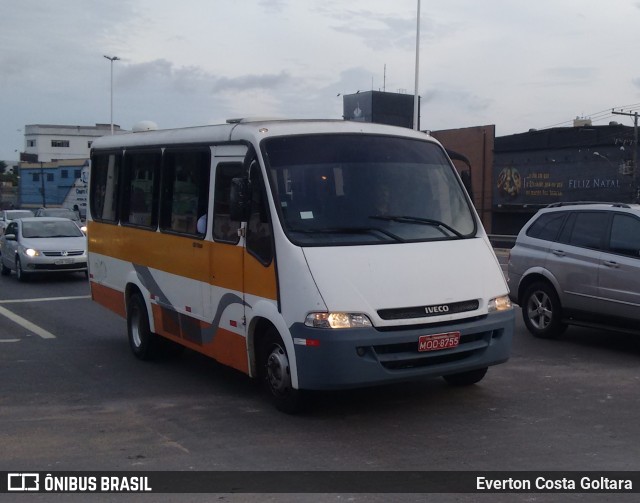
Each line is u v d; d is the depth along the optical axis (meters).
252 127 7.80
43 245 20.02
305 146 7.71
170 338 9.38
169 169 9.27
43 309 15.30
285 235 7.15
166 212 9.33
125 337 12.16
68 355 10.76
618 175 50.25
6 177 118.56
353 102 56.28
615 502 5.34
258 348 7.74
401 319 6.95
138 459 6.37
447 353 7.15
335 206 7.46
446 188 8.09
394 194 7.74
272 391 7.60
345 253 7.11
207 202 8.40
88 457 6.44
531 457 6.28
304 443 6.72
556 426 7.14
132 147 10.27
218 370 9.75
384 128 8.30
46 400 8.36
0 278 21.12
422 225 7.64
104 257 11.20
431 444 6.64
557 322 11.09
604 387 8.59
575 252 10.78
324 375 6.83
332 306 6.80
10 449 6.68
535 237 11.53
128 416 7.69
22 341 11.85
